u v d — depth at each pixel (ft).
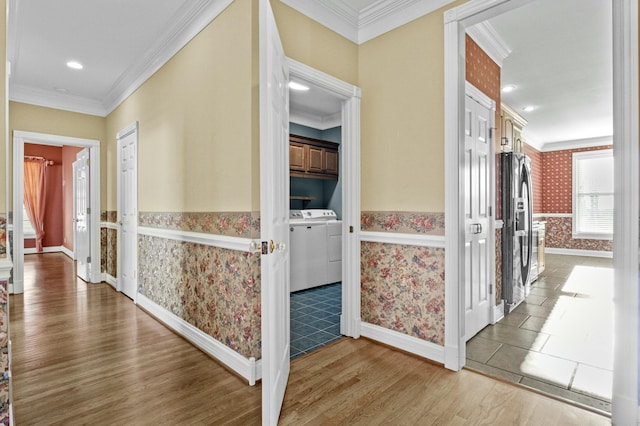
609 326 9.52
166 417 5.41
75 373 6.82
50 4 8.03
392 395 6.03
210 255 7.79
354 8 8.21
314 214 16.08
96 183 15.26
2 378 4.31
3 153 4.34
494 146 10.01
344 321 8.93
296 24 7.36
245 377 6.62
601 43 10.06
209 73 7.87
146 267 11.04
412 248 7.78
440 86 7.29
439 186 7.32
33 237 24.71
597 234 23.02
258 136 6.66
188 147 8.75
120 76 12.25
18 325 9.59
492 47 9.78
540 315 10.53
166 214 9.84
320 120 17.61
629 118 4.81
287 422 5.28
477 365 7.18
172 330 9.29
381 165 8.45
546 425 5.18
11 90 13.08
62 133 14.39
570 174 24.04
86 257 15.53
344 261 8.93
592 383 6.41
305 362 7.34
